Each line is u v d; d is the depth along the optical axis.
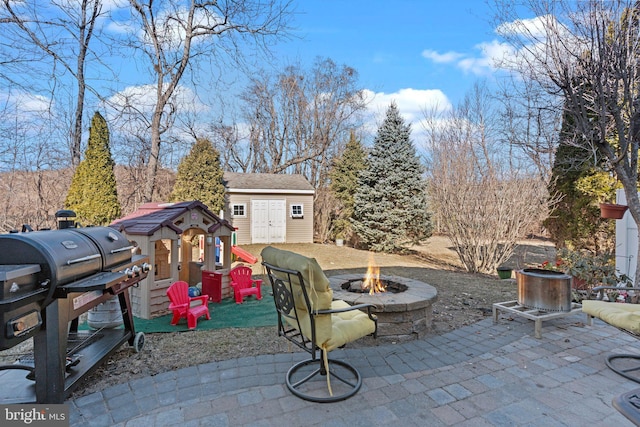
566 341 3.56
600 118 4.11
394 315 3.57
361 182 13.53
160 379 2.75
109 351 2.92
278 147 21.64
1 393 2.41
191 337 3.75
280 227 14.55
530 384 2.66
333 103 20.64
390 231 12.73
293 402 2.41
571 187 6.71
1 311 1.77
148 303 4.48
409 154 12.97
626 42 3.74
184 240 6.01
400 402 2.41
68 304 2.43
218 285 5.30
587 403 2.38
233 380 2.73
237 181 14.53
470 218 8.47
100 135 9.34
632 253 5.38
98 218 9.19
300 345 2.59
